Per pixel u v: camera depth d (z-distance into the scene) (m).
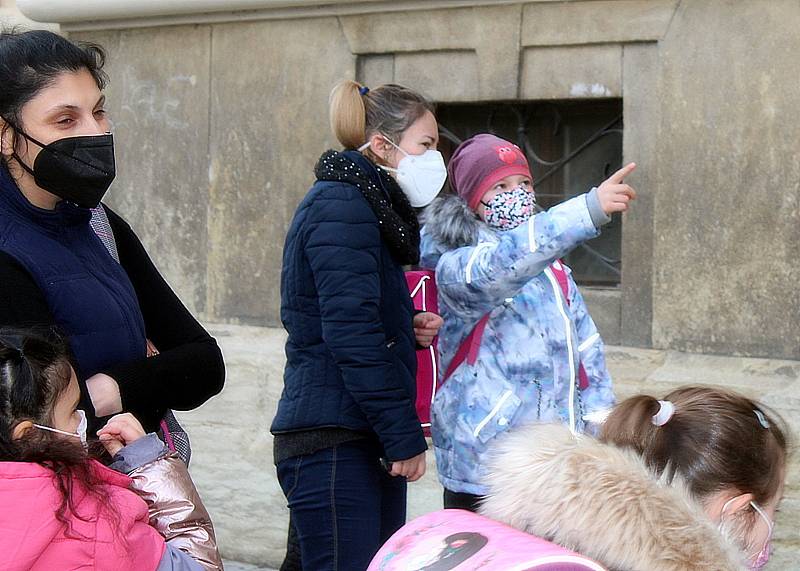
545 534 2.23
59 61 3.04
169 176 6.89
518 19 5.95
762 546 2.51
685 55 5.63
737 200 5.57
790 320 5.50
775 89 5.45
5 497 2.43
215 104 6.72
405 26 6.20
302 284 4.21
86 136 3.05
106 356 3.14
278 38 6.52
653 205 5.81
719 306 5.66
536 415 4.50
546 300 4.61
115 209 7.06
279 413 4.29
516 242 4.22
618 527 2.14
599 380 4.73
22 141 3.02
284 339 6.55
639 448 2.46
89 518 2.48
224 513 6.62
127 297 3.27
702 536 2.16
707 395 2.52
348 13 6.29
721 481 2.40
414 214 4.43
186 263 6.89
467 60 6.14
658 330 5.81
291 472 4.25
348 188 4.17
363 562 4.20
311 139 6.48
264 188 6.62
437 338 4.75
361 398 4.04
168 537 2.87
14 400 2.57
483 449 4.48
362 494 4.20
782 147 5.46
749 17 5.48
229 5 6.43
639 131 5.81
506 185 4.68
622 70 5.81
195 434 6.66
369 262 4.09
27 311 2.90
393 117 4.43
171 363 3.33
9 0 7.26
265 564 6.55
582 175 6.25
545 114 6.29
